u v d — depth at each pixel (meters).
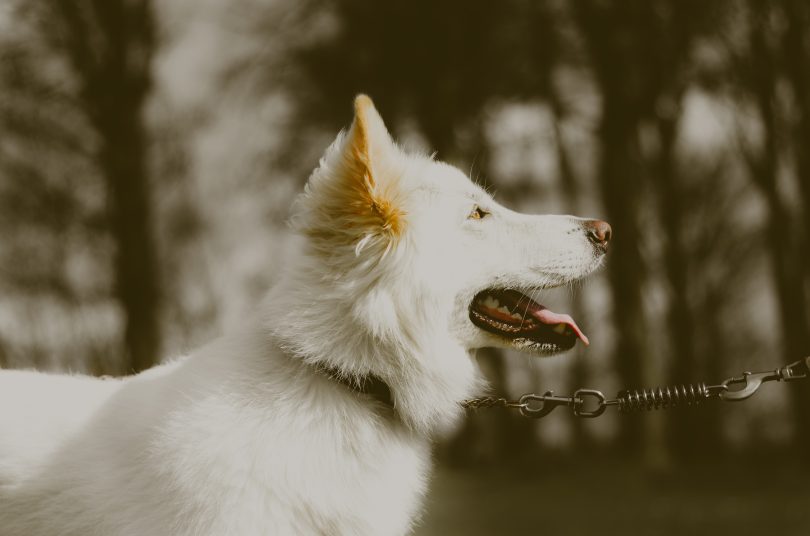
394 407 3.77
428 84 19.69
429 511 13.76
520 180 24.25
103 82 17.61
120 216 17.89
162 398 3.68
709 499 15.27
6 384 4.01
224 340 3.81
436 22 19.25
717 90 20.45
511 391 23.72
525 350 4.18
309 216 3.84
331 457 3.51
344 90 19.94
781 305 20.47
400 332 3.79
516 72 20.09
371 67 19.77
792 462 21.67
